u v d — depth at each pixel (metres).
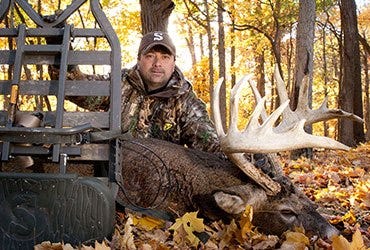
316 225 1.68
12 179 1.32
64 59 1.55
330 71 16.66
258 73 13.15
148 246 1.47
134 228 1.63
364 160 4.07
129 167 1.73
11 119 1.48
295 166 3.58
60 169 1.45
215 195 1.64
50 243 1.31
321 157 4.61
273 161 1.75
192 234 1.60
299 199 1.71
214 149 1.98
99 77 1.74
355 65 7.58
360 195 2.32
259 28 9.48
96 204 1.32
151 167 1.74
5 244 1.33
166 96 2.00
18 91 1.52
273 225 1.68
